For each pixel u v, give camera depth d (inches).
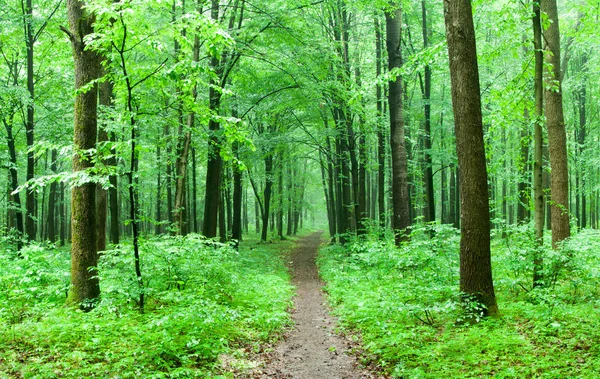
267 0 593.3
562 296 304.3
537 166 350.3
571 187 1059.3
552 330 248.2
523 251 334.0
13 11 629.9
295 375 229.0
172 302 326.6
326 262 761.6
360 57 886.4
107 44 261.0
